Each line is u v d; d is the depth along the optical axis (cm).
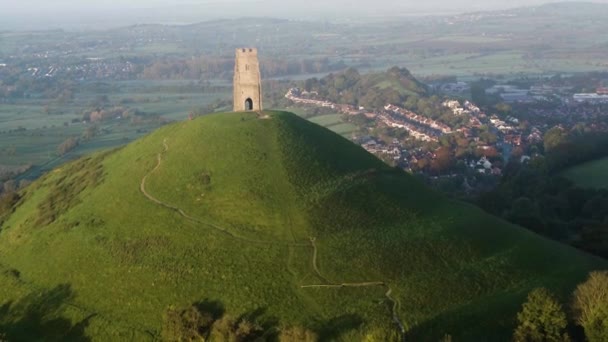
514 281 6606
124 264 7244
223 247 7144
